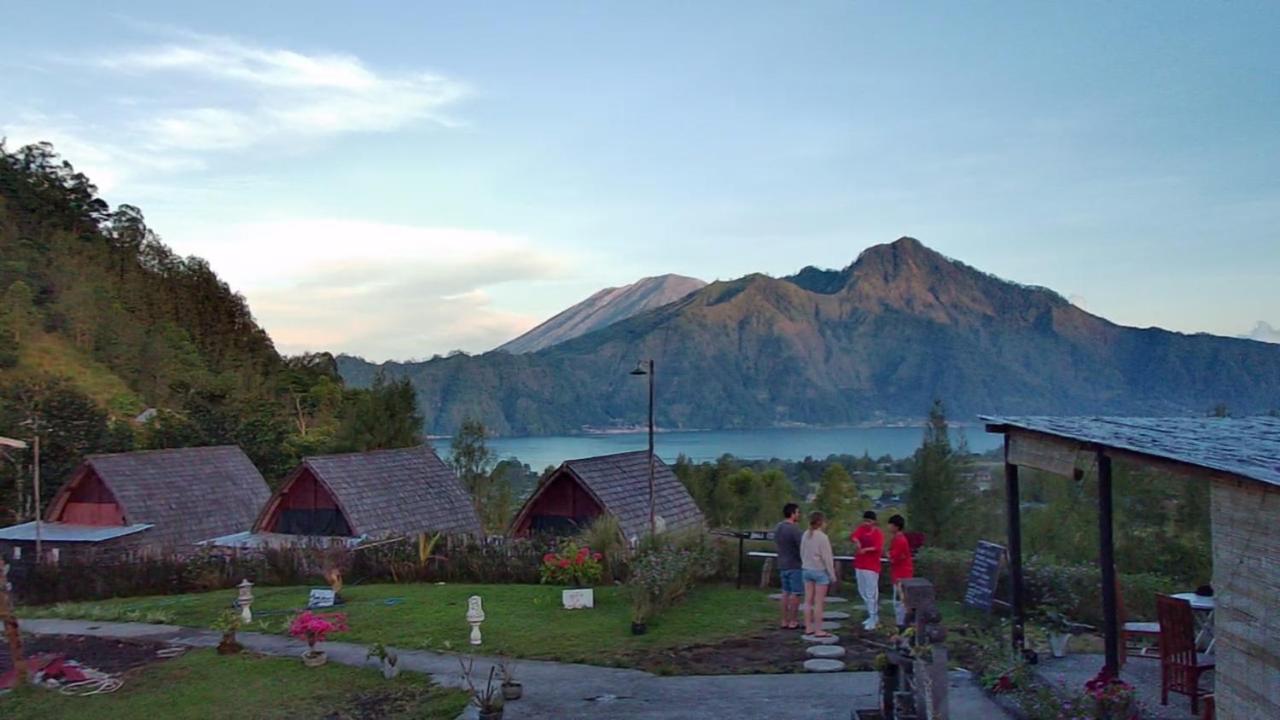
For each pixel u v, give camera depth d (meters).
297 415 86.19
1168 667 10.10
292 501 28.77
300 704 11.66
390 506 29.47
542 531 26.11
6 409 44.47
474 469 45.56
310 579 22.16
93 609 19.38
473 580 21.45
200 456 35.88
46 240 110.38
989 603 15.48
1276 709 6.91
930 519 24.75
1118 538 20.19
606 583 19.67
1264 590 7.05
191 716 11.23
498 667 13.12
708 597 17.91
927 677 8.89
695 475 53.00
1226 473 7.23
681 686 11.98
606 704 11.27
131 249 125.00
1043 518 21.44
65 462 40.38
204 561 22.66
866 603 14.91
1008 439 12.53
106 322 96.25
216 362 106.56
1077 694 10.15
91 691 12.30
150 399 85.06
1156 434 10.20
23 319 89.50
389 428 43.84
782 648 13.84
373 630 15.77
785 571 15.11
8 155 123.00
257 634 16.03
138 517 30.89
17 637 12.73
